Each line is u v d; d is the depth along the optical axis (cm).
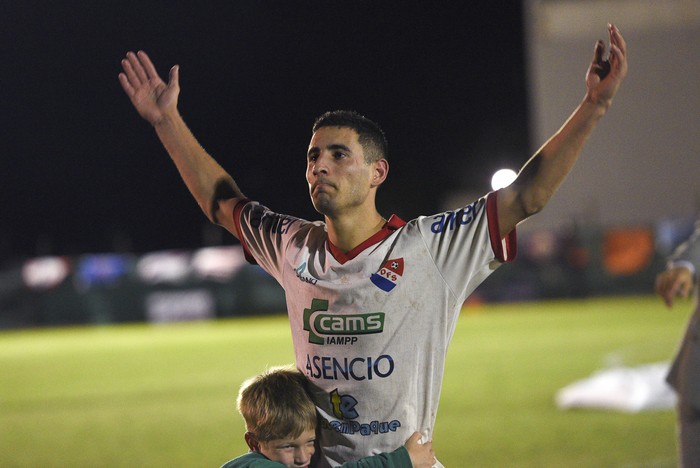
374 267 631
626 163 5941
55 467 1546
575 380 2447
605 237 5800
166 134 768
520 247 5978
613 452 1463
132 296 6025
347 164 638
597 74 631
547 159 623
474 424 1811
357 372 629
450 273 631
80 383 2927
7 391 2791
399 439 635
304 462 646
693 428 912
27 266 6066
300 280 656
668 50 5838
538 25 5828
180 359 3569
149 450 1677
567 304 5688
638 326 4003
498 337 3831
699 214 5778
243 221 726
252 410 642
